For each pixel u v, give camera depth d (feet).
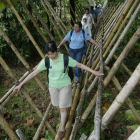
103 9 33.91
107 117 5.94
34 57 20.97
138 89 15.26
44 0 15.79
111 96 14.11
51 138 9.95
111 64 18.08
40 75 18.03
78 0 26.00
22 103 13.83
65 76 6.92
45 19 24.73
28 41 18.89
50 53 6.25
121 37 9.70
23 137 7.62
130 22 9.27
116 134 10.05
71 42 12.36
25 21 19.31
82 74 12.21
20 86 7.13
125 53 7.08
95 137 4.81
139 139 3.50
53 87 7.14
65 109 7.43
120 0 13.01
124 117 11.24
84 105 11.98
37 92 15.15
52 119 12.00
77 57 12.50
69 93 7.18
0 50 18.21
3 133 11.16
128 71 11.98
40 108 13.25
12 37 19.03
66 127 7.89
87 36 12.05
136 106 12.84
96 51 14.84
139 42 19.53
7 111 13.01
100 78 7.82
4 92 15.07
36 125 11.75
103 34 17.08
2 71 18.17
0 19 18.54
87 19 19.19
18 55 9.45
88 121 10.66
